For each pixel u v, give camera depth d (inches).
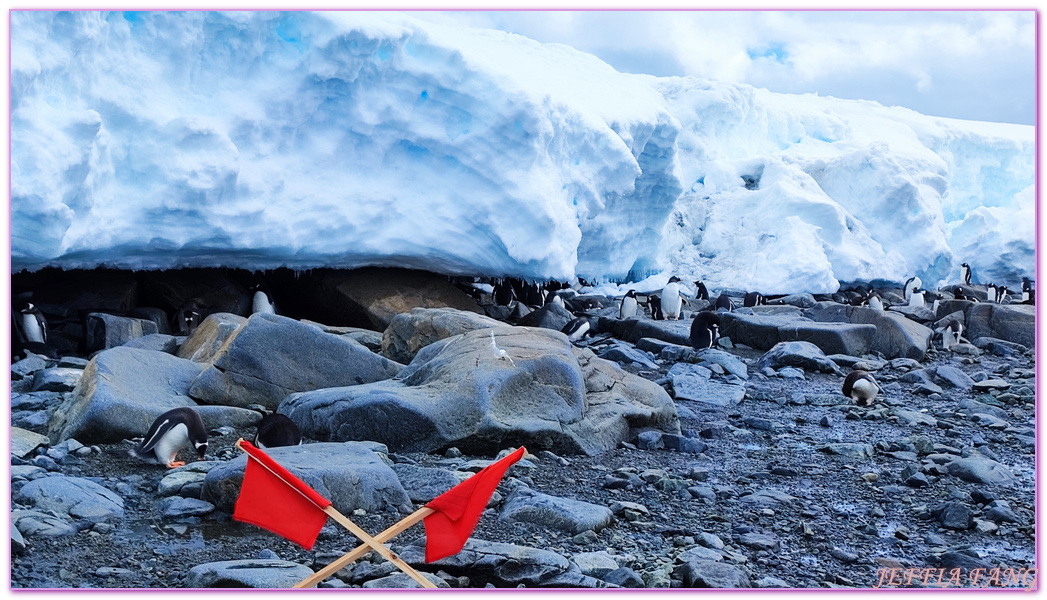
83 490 208.4
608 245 621.9
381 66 468.8
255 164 439.5
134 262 435.2
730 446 307.0
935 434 335.0
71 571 169.3
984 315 622.2
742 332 556.7
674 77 1011.9
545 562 173.8
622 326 560.1
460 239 502.6
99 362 292.4
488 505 219.6
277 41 444.8
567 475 257.9
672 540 205.8
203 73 430.6
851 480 266.1
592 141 546.6
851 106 1251.8
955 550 204.1
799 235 848.9
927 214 932.0
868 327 534.3
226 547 187.9
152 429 244.7
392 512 213.3
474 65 479.8
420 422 270.7
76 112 357.4
